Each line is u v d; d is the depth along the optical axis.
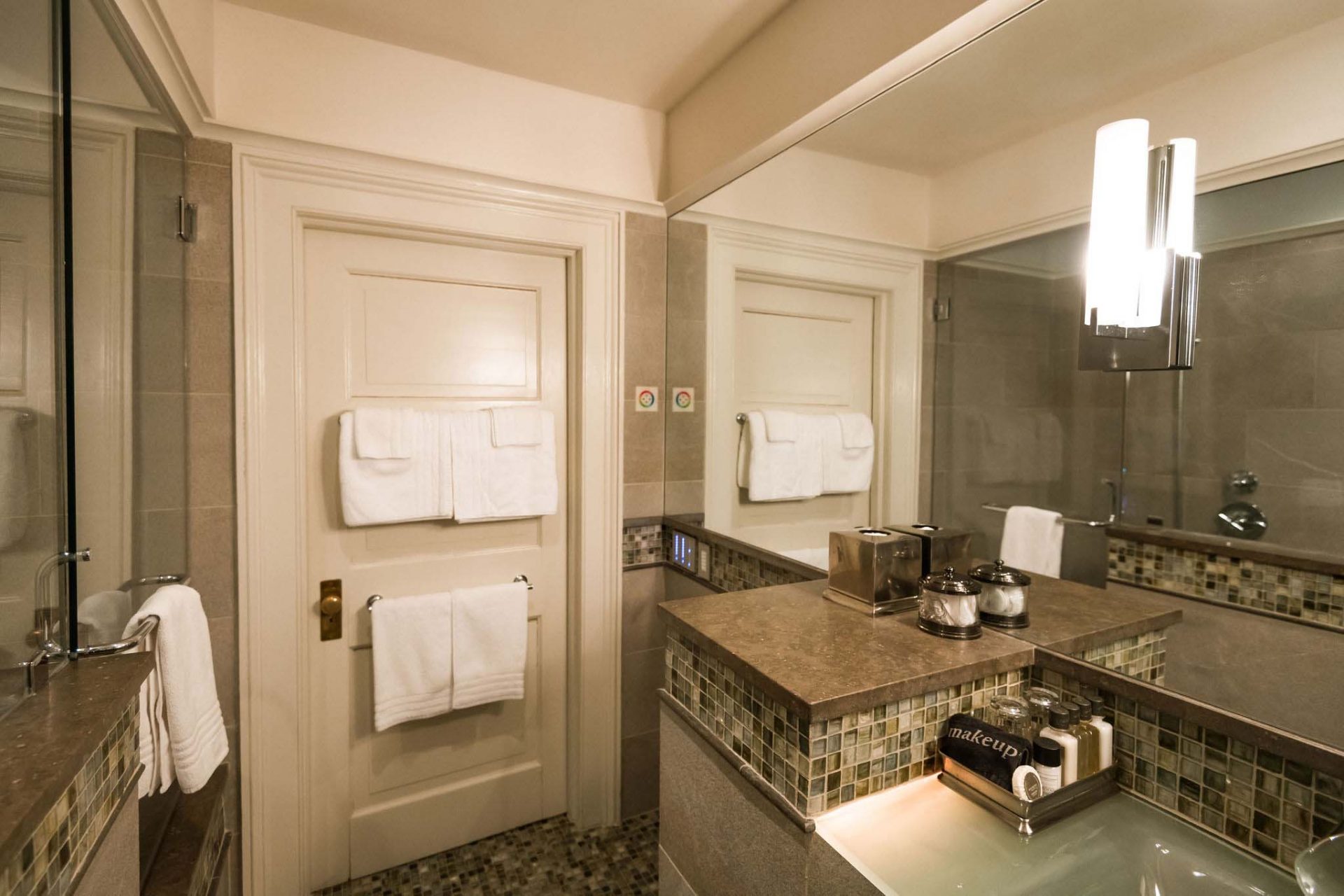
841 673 0.96
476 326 1.94
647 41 1.69
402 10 1.56
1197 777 0.88
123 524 1.12
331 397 1.77
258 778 1.65
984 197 1.15
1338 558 0.74
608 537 2.07
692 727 1.19
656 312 2.11
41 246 0.82
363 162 1.68
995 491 1.17
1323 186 0.74
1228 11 0.81
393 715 1.80
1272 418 0.80
